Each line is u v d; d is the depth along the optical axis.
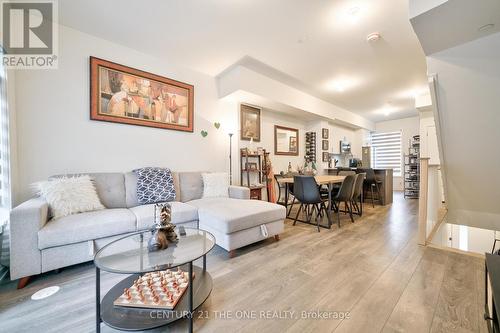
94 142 2.57
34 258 1.61
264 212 2.37
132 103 2.81
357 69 3.38
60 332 1.17
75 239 1.74
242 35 2.52
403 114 6.55
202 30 2.43
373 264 1.96
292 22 2.28
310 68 3.35
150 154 3.01
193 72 3.44
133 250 1.35
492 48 1.86
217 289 1.58
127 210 2.24
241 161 4.09
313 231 2.96
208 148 3.65
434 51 2.06
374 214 3.98
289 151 5.34
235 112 4.03
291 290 1.57
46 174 2.27
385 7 2.05
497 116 2.21
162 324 1.11
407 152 7.04
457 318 1.26
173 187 2.83
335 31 2.42
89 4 2.05
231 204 2.59
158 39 2.62
